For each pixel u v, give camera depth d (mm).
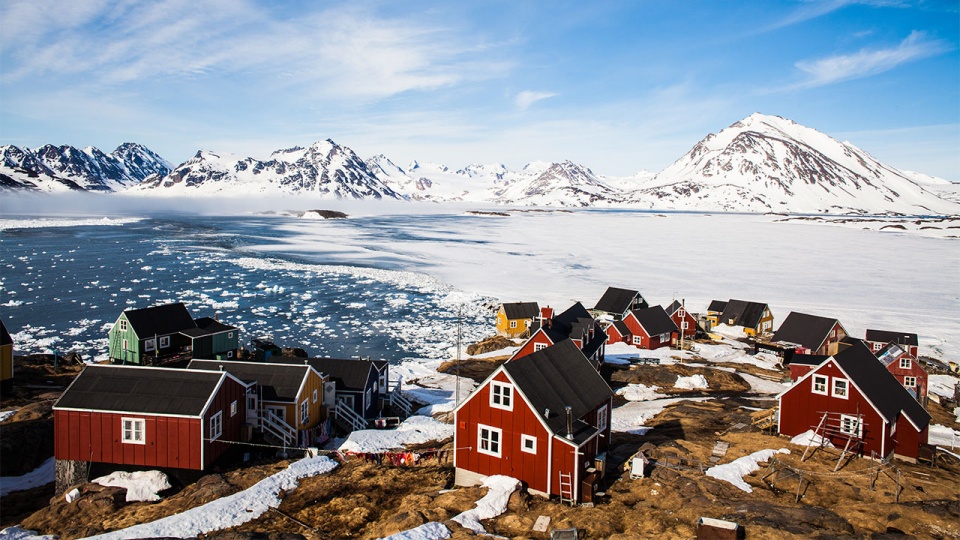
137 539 22031
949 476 30359
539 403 27578
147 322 53531
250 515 24766
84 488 28203
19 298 86500
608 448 33312
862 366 34719
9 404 42156
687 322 75312
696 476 27906
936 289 106562
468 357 64625
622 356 64562
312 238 192500
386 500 27000
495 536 22250
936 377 59562
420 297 98188
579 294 100750
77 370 53406
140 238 174500
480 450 28734
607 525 23094
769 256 152875
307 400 36969
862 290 105438
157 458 29828
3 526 26000
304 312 85750
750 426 37750
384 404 45156
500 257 147750
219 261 131250
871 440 32188
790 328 70000
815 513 23172
